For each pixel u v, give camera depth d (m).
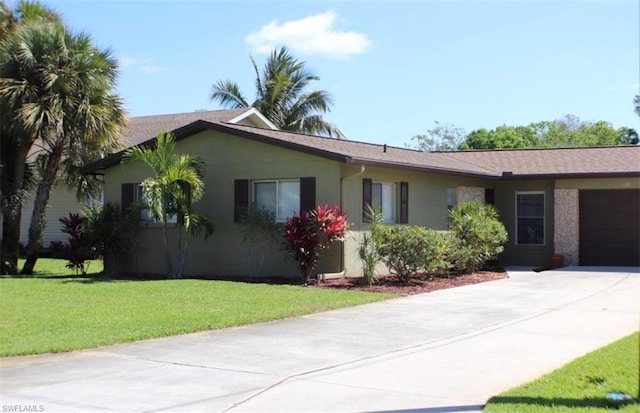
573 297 13.59
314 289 14.63
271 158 17.17
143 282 15.93
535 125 61.03
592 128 56.81
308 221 15.65
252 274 17.28
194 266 18.27
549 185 21.66
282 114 38.22
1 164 19.39
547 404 6.11
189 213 17.06
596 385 6.77
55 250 20.52
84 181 20.92
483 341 9.27
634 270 19.34
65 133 18.50
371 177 17.25
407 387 6.97
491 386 6.98
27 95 17.98
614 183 20.83
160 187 16.69
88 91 18.69
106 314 11.12
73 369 7.72
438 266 16.02
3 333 9.50
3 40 19.11
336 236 15.59
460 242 17.61
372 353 8.54
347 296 13.50
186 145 18.41
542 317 11.19
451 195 20.91
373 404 6.38
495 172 21.47
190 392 6.80
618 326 10.33
